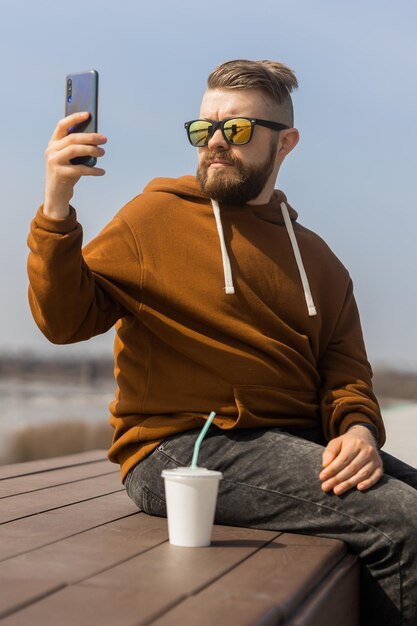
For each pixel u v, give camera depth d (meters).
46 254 2.60
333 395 3.05
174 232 2.95
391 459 3.06
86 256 2.88
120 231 2.91
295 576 2.14
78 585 2.01
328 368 3.17
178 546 2.43
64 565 2.18
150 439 2.87
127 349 2.97
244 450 2.76
